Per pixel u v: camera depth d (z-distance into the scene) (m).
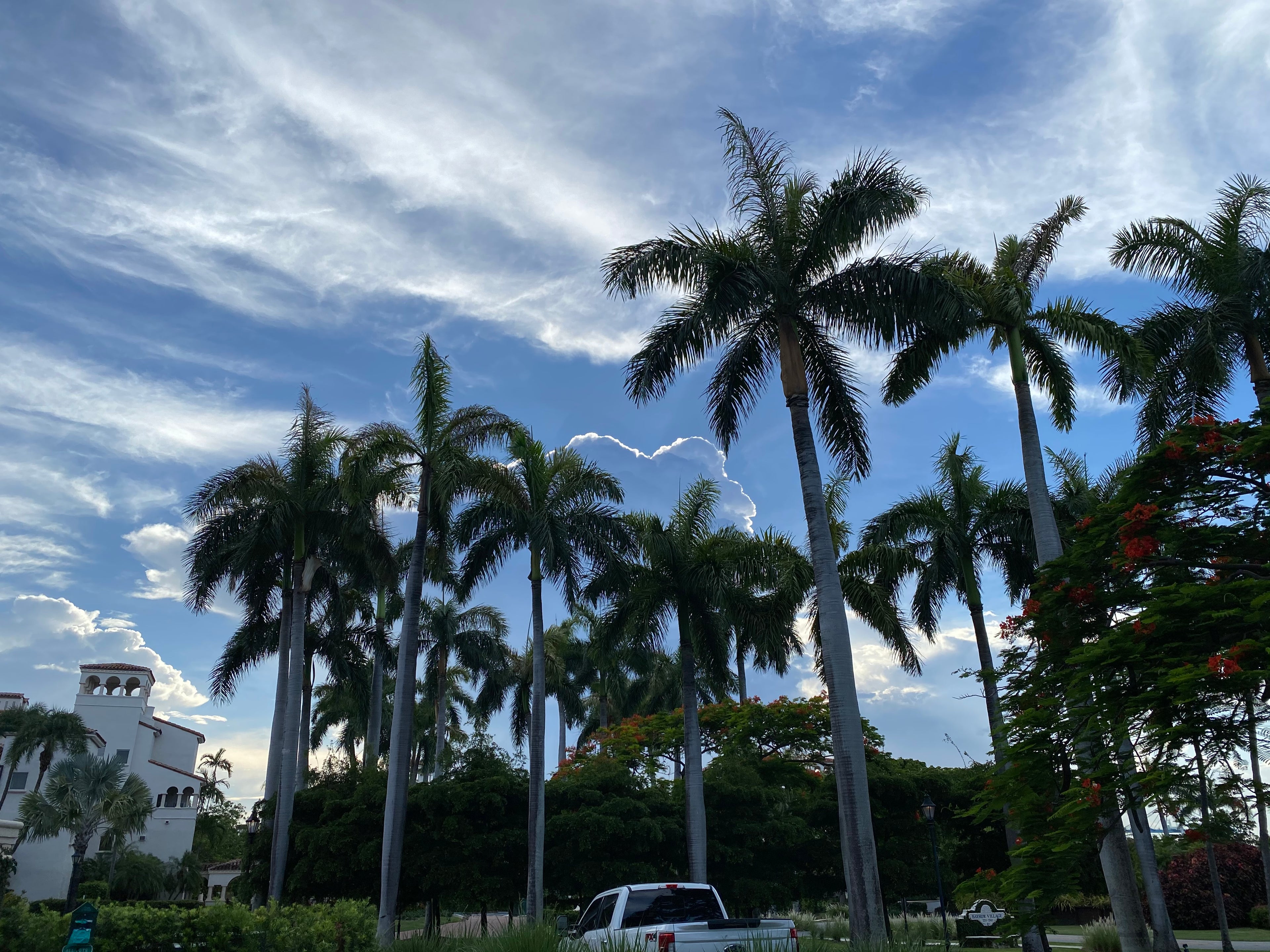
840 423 20.70
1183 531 11.70
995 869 33.81
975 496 27.91
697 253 19.31
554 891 29.02
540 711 27.45
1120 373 20.44
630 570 28.75
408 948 18.83
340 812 29.55
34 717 52.94
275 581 34.50
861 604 29.00
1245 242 19.78
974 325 18.81
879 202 18.33
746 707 36.47
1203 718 9.79
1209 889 37.16
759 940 11.11
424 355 29.12
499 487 28.50
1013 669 13.12
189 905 47.97
